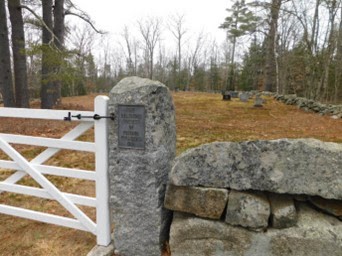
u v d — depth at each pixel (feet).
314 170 5.77
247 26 84.17
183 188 6.77
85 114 7.50
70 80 33.78
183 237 6.85
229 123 31.40
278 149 5.96
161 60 159.63
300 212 6.44
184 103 57.72
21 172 9.18
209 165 6.46
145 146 6.93
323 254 5.95
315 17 53.62
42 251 8.23
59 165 15.84
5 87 34.71
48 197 8.77
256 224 6.23
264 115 39.24
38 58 35.14
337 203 6.18
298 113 41.57
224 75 144.36
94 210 10.87
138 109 6.88
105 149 7.47
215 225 6.58
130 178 7.25
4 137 8.83
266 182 6.04
